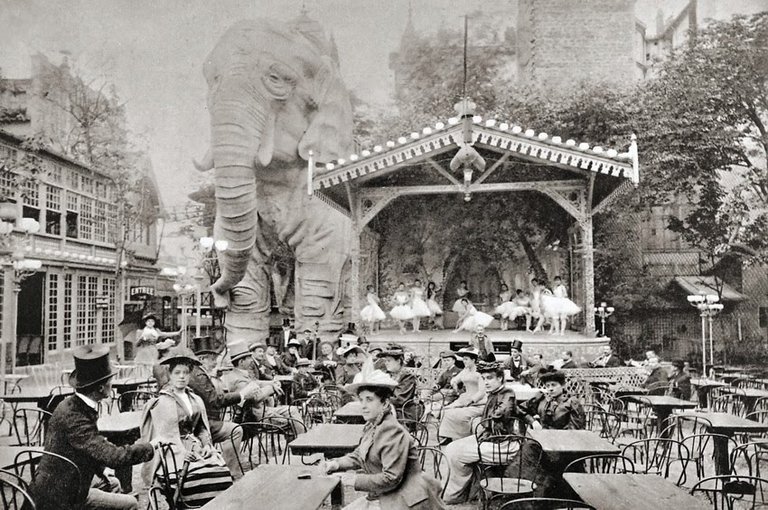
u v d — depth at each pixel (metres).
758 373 20.12
